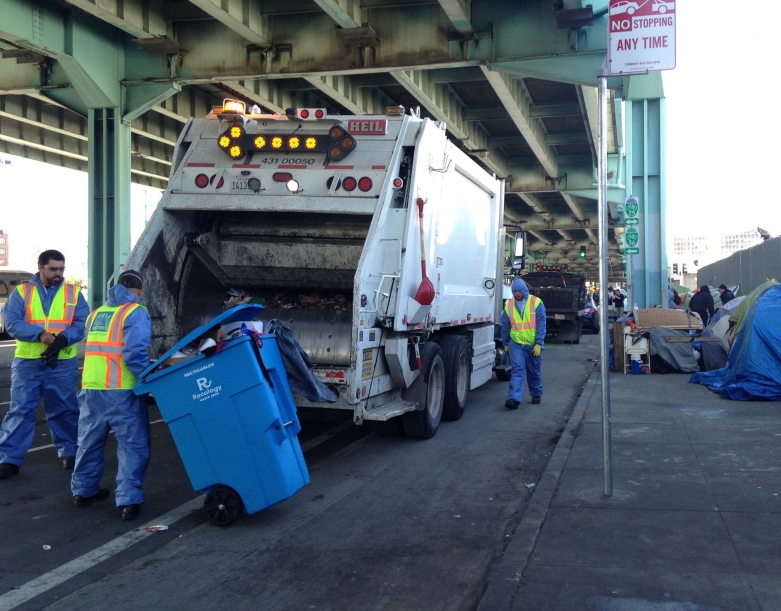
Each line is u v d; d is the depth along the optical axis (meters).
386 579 4.45
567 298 23.50
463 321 9.98
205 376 5.31
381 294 7.27
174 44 18.50
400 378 7.66
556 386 13.03
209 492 5.45
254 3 17.64
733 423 8.54
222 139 7.70
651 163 21.48
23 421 6.86
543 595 3.98
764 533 4.85
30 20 17.16
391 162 7.43
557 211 51.47
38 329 6.65
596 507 5.49
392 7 17.80
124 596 4.26
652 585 4.08
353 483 6.66
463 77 21.34
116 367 5.61
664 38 5.52
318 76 18.78
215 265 8.34
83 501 5.95
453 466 7.26
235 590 4.32
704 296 21.52
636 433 8.12
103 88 19.19
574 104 25.53
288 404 5.65
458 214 9.48
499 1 17.39
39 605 4.16
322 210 7.36
